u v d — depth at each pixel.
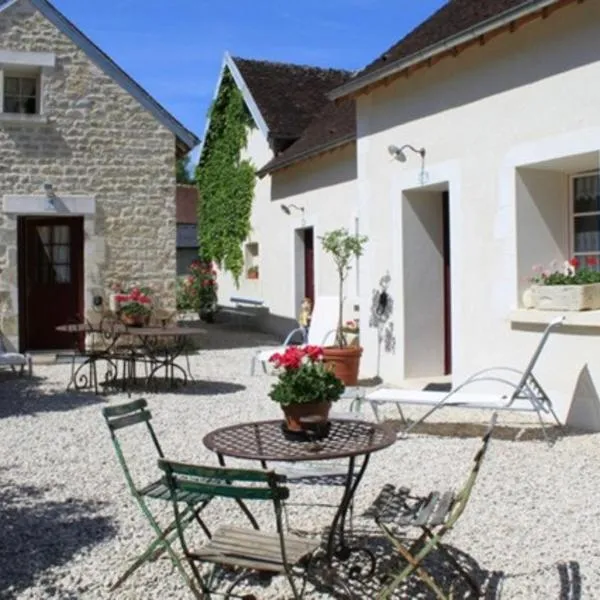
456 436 6.99
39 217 13.36
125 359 9.87
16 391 9.77
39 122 12.89
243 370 11.55
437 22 9.56
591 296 7.17
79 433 7.29
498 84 7.97
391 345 9.97
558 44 7.23
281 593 3.78
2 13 12.70
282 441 4.18
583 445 6.49
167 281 13.64
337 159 13.27
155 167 13.59
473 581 3.76
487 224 8.18
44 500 5.25
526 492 5.29
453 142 8.66
